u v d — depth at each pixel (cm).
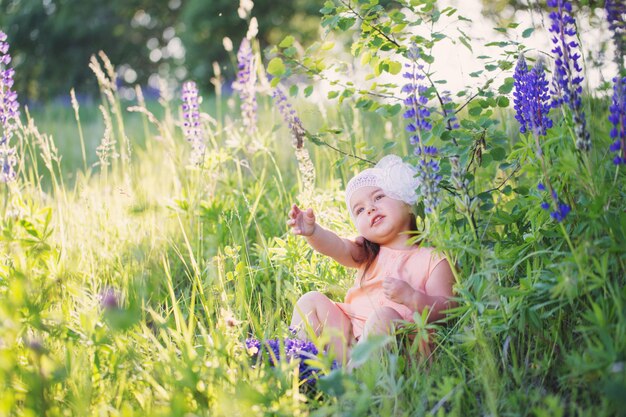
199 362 252
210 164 443
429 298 296
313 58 357
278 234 430
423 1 327
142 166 592
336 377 234
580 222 276
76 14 2516
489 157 327
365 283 333
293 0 2211
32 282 278
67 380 248
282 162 565
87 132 934
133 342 280
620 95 260
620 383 208
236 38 2200
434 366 275
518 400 243
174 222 448
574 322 274
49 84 2453
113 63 2603
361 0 338
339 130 378
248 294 362
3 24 2473
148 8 2614
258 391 236
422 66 310
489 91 334
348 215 395
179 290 376
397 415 245
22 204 331
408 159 329
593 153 291
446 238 284
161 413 220
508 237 316
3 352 239
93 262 367
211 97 1380
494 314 270
